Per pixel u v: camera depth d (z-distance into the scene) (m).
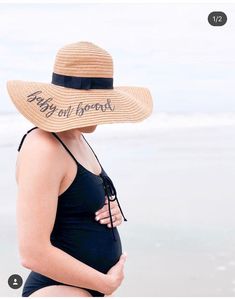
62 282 1.87
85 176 1.91
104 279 1.94
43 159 1.79
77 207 1.92
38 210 1.78
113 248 2.05
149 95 2.42
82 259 1.94
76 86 1.90
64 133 1.94
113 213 2.04
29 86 1.93
